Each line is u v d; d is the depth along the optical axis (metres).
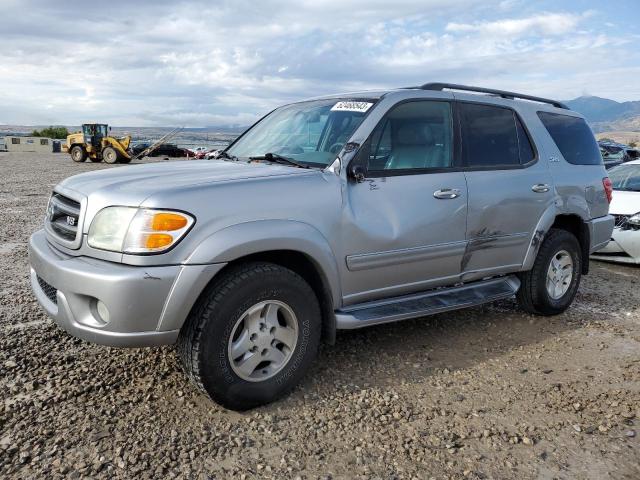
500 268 4.57
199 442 2.85
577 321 5.06
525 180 4.61
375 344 4.30
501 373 3.86
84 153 32.81
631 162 8.80
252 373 3.20
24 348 3.92
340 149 3.69
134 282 2.78
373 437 2.97
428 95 4.16
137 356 3.84
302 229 3.26
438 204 3.96
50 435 2.86
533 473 2.71
